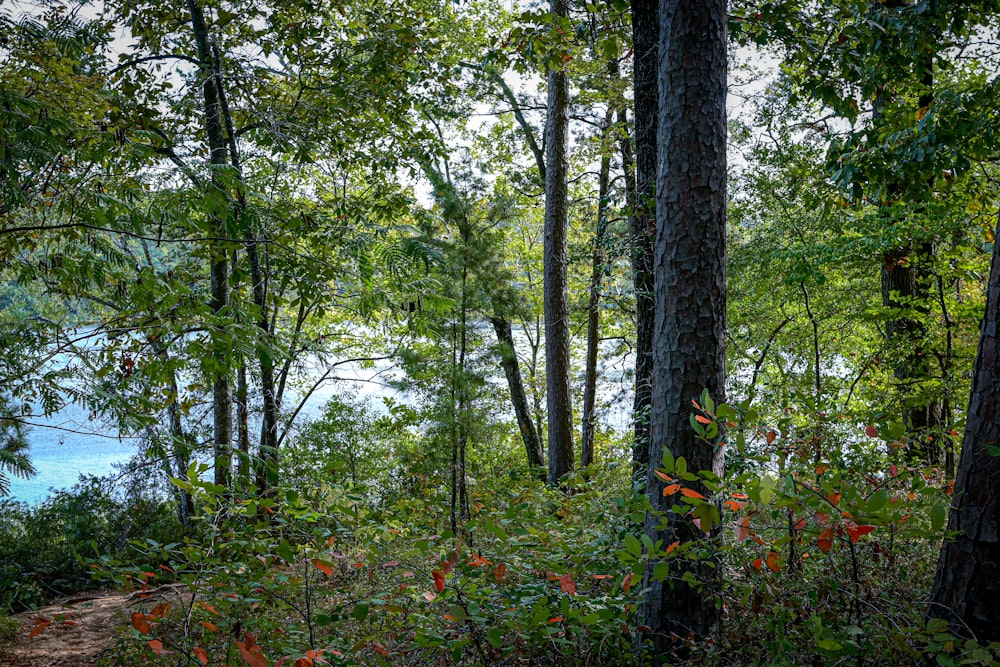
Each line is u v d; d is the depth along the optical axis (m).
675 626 3.58
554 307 13.79
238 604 3.38
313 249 8.23
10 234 5.07
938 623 2.53
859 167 7.36
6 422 4.15
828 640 2.54
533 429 17.50
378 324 14.42
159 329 4.87
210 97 9.67
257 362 8.70
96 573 3.06
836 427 4.34
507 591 3.50
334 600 4.37
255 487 3.69
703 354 3.75
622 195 11.84
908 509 3.22
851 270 11.63
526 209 15.69
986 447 2.82
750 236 11.70
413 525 4.38
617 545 3.95
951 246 9.80
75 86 5.21
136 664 3.92
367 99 10.27
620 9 6.51
